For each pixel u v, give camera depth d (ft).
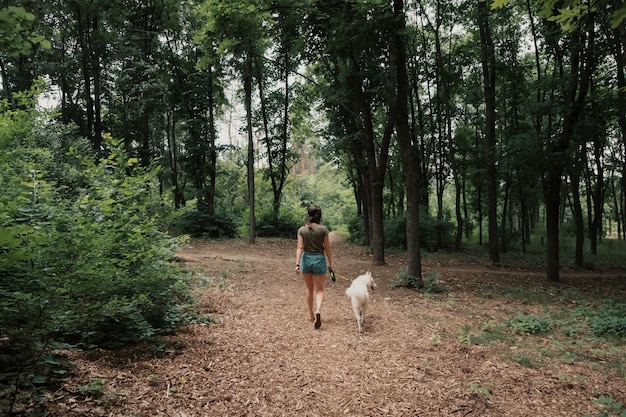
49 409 9.43
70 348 13.19
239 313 21.75
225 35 30.17
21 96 18.93
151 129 85.56
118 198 15.55
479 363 15.30
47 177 29.60
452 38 71.61
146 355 14.28
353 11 29.48
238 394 12.10
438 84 66.64
